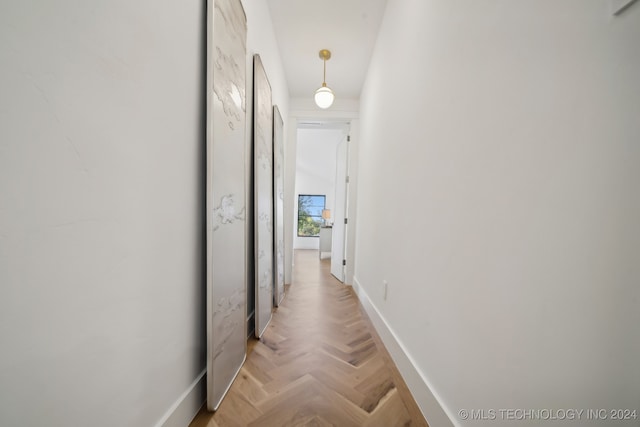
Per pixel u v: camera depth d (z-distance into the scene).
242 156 1.47
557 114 0.56
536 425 0.59
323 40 2.56
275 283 2.50
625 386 0.44
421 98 1.30
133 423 0.72
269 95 2.18
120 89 0.64
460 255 0.90
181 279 0.95
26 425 0.47
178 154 0.92
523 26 0.65
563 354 0.53
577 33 0.52
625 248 0.44
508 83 0.70
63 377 0.53
